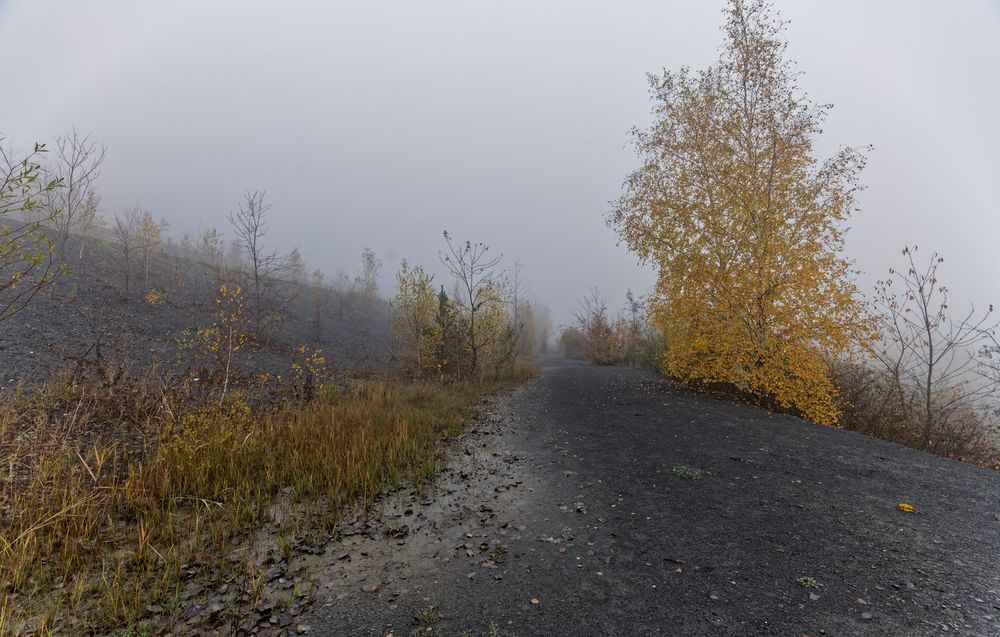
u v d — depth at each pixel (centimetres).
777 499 489
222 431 614
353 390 1149
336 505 495
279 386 1115
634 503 508
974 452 856
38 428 554
